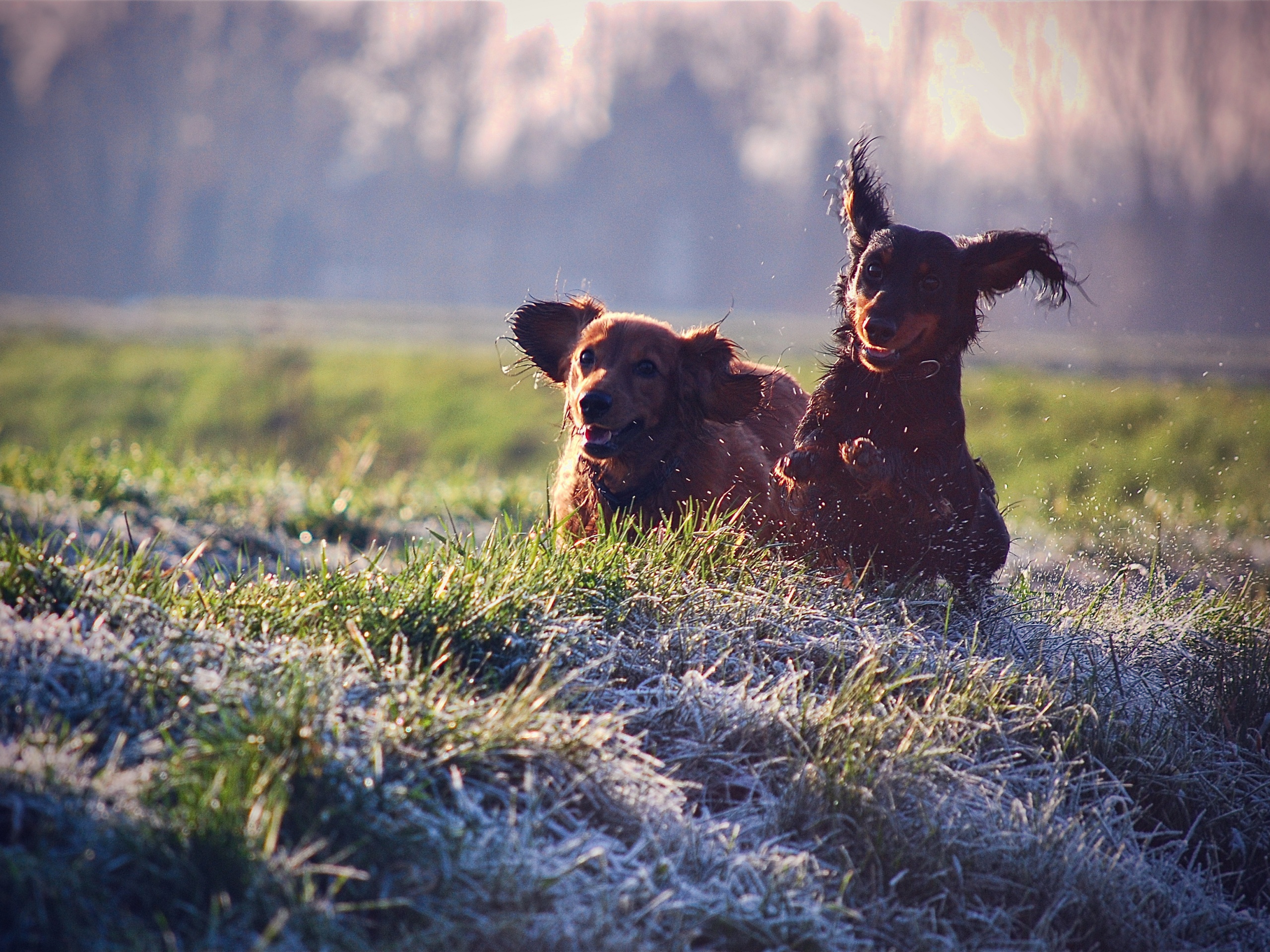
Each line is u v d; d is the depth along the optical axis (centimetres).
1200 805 712
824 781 614
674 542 840
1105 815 671
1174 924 611
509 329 1030
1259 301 9519
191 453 1922
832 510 902
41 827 480
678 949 499
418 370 4209
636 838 572
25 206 15550
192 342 5194
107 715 560
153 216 15750
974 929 580
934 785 641
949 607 822
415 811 529
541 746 588
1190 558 1321
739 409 938
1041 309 909
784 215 12888
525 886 507
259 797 505
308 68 15688
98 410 3866
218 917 460
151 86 15612
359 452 2048
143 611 648
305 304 12581
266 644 652
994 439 2712
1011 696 755
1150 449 2547
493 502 1659
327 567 783
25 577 648
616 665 701
